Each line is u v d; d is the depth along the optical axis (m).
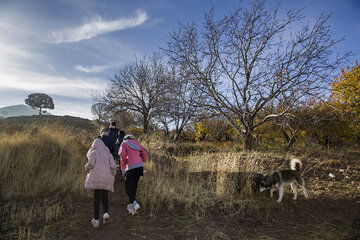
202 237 3.54
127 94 23.20
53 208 4.39
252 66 11.00
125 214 4.30
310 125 12.83
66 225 3.87
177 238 3.51
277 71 10.38
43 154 7.12
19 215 4.09
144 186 5.62
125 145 4.50
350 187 5.55
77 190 5.26
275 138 18.17
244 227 3.88
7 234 3.52
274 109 11.59
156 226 3.88
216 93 11.38
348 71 14.88
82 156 7.67
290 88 10.03
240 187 5.18
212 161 7.44
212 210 4.48
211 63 11.84
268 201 4.79
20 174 5.56
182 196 4.91
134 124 23.08
